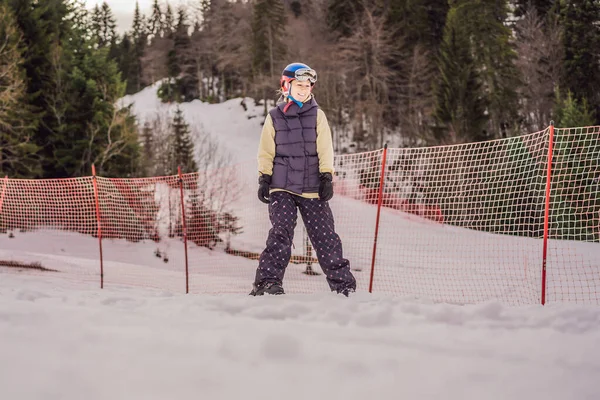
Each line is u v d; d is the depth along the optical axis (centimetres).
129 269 987
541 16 3984
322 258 368
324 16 5525
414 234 1192
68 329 222
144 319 253
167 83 7200
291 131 375
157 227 1320
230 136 5000
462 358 191
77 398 146
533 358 191
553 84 3466
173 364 176
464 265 884
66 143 2077
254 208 1496
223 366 176
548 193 369
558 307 297
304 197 377
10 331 212
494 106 3494
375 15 4769
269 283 350
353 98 4538
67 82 2114
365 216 1419
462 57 3189
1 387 151
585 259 827
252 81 5847
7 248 1148
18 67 1970
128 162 2227
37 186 1223
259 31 5578
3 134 1895
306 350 197
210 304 304
